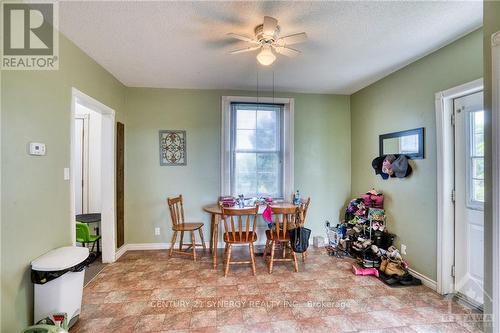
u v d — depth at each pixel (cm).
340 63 271
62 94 203
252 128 374
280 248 351
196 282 250
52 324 160
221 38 216
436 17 185
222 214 275
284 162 379
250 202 336
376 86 328
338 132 387
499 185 121
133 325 183
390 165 285
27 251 164
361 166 361
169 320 189
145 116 348
